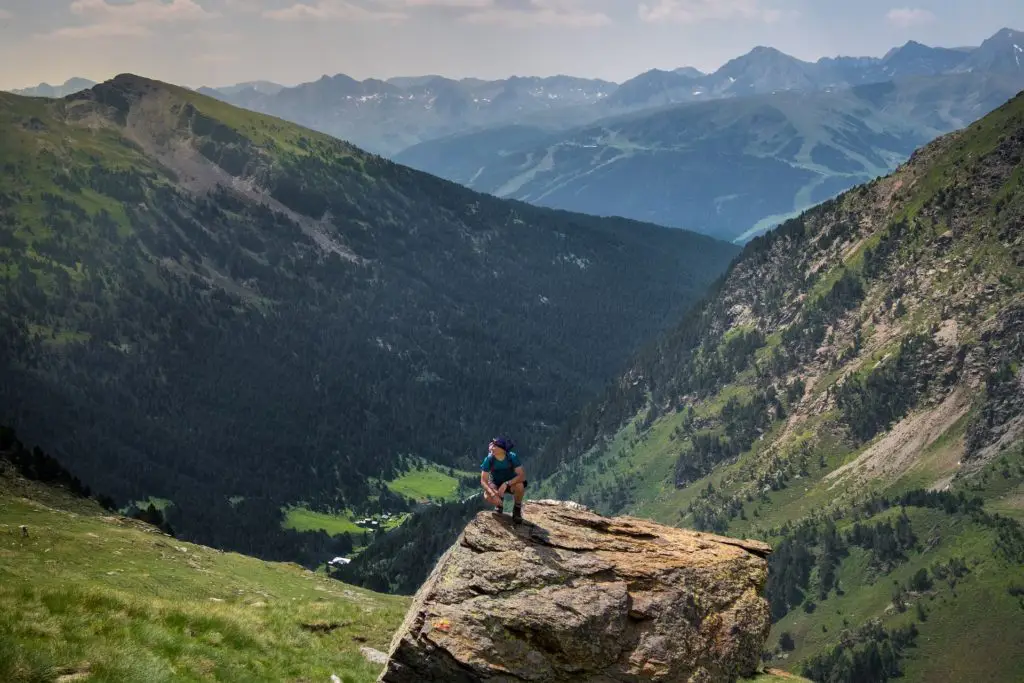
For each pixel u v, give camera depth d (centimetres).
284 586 5988
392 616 3822
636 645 1914
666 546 2172
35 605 2072
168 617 2366
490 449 2108
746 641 2017
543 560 2002
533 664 1823
